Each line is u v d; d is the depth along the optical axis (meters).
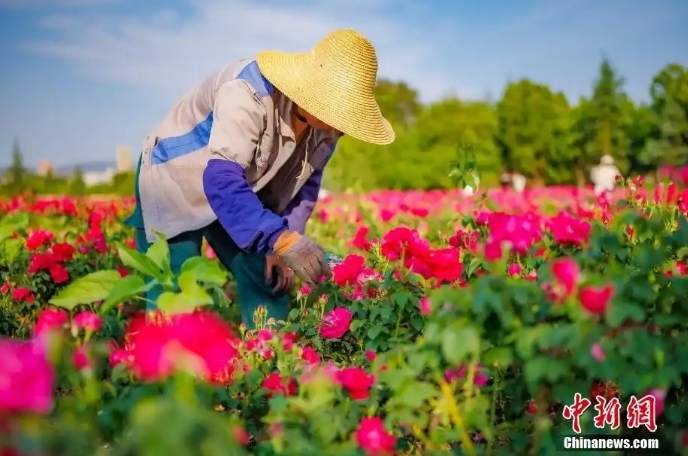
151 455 1.40
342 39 3.21
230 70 3.44
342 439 2.07
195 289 2.04
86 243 5.68
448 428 2.20
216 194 3.05
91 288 2.24
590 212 5.27
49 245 5.26
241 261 3.78
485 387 2.47
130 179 32.03
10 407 1.51
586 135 35.19
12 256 5.08
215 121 3.22
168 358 1.91
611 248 2.31
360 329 3.09
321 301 3.27
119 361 2.26
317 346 3.10
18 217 5.60
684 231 2.43
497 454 2.28
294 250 2.94
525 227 2.21
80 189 31.66
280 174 3.73
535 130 36.94
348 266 3.23
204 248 6.29
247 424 2.35
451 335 1.98
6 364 1.50
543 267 2.17
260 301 3.81
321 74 3.20
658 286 2.41
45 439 1.57
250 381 2.41
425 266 2.94
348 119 3.17
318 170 3.92
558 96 38.22
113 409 1.96
